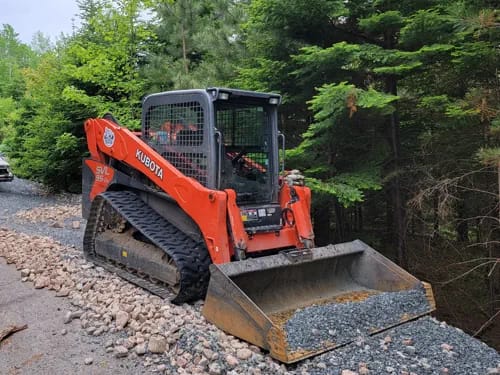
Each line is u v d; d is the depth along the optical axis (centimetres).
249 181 500
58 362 377
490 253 743
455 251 862
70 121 1419
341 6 724
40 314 467
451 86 741
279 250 491
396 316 418
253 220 473
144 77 1283
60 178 1556
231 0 1197
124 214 534
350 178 729
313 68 749
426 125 806
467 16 559
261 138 514
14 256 664
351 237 916
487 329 756
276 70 798
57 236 818
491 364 357
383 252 873
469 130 721
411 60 676
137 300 468
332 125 708
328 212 909
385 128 795
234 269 407
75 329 430
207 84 1018
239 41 1049
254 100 501
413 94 798
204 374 340
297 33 803
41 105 1644
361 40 806
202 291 462
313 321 387
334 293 477
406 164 805
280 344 346
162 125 533
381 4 745
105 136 624
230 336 388
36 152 1484
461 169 734
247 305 375
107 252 590
